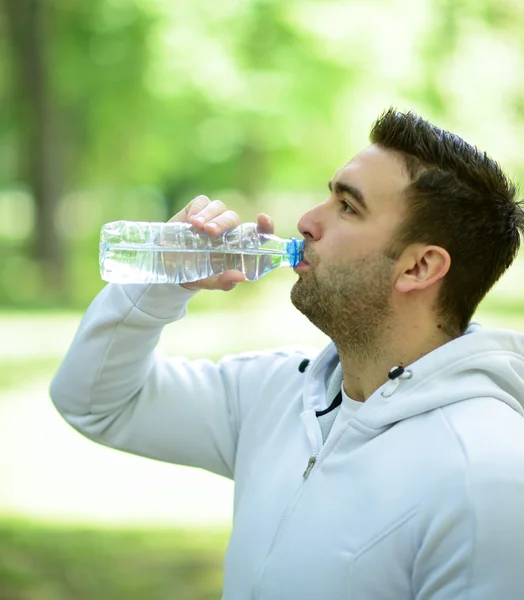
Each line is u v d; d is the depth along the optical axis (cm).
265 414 221
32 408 938
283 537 190
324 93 1822
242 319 1623
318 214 202
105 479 695
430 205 193
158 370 233
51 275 1942
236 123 1925
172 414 229
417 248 194
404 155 197
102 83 1944
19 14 1906
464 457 173
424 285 193
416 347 198
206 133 2059
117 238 230
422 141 196
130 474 711
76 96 2009
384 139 200
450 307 198
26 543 538
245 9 1777
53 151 1952
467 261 196
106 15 1883
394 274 195
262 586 189
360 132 1856
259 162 2128
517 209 203
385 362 199
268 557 190
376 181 196
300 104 1833
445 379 188
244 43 1825
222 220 214
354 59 1762
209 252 229
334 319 200
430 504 173
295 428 208
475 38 1711
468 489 170
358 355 200
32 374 1107
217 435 229
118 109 2033
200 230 216
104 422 232
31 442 805
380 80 1767
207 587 476
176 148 2170
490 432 177
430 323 197
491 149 1686
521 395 193
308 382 213
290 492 195
